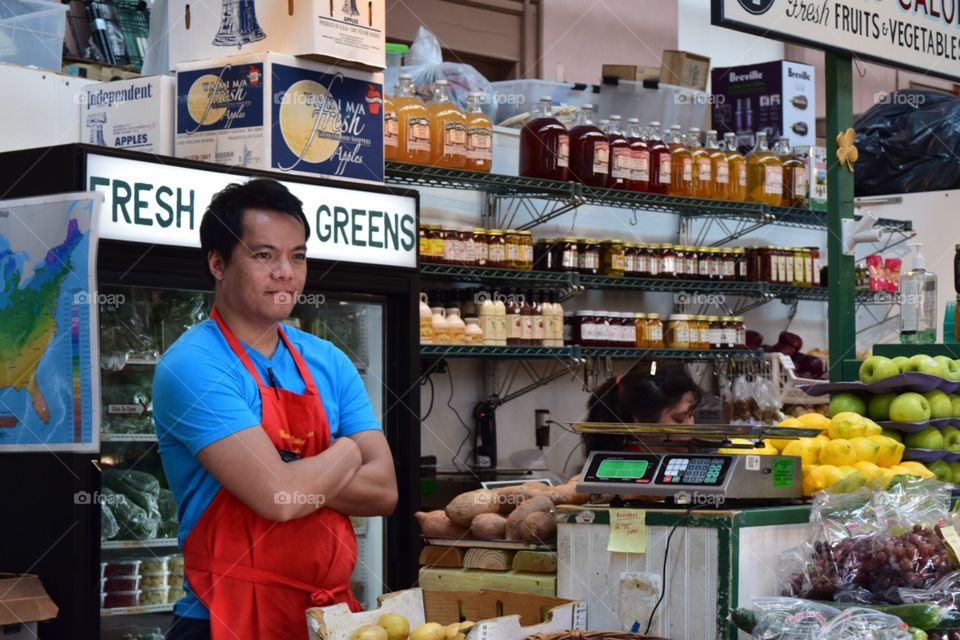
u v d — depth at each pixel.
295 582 2.36
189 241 2.99
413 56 5.51
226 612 2.31
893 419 3.29
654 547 2.54
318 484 2.33
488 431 5.54
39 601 2.65
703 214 6.29
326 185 3.30
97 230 2.77
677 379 3.80
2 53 3.82
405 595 2.37
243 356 2.38
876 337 7.05
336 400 2.54
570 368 5.96
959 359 3.61
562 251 5.47
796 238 7.00
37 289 2.86
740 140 6.66
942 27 4.17
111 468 3.24
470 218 5.52
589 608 2.63
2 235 2.92
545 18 7.09
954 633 2.45
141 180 2.91
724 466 2.57
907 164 6.45
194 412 2.29
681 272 5.95
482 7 6.91
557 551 2.73
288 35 3.34
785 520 2.62
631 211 6.17
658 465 2.64
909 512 2.63
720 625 2.45
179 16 3.54
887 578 2.47
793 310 6.96
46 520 2.82
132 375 3.22
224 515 2.33
